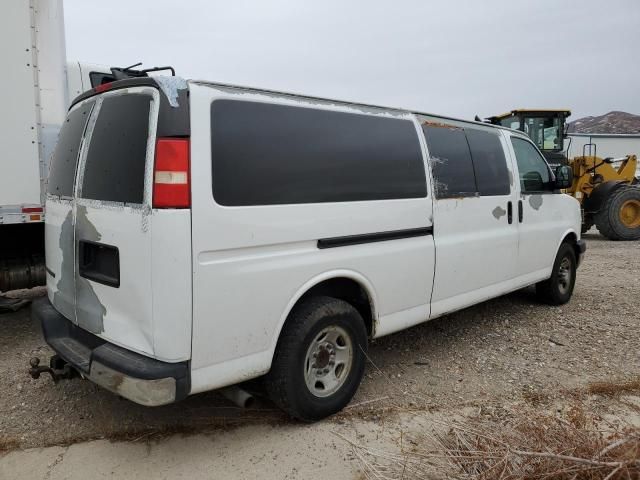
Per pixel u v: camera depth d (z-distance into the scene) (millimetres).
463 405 3549
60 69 4684
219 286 2691
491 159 4711
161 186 2512
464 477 2582
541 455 2432
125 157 2730
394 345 4695
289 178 3014
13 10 4312
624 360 4391
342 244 3309
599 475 2461
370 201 3471
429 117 4129
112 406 3488
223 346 2748
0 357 4348
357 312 3416
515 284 5082
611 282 7285
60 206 3367
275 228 2916
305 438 3119
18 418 3336
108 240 2805
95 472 2783
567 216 5883
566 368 4219
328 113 3295
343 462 2885
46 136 4621
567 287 6062
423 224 3895
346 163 3352
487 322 5379
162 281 2529
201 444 3049
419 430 3199
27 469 2801
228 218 2699
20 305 5293
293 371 3061
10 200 4402
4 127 4336
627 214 12648
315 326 3123
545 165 5605
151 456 2930
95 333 2977
